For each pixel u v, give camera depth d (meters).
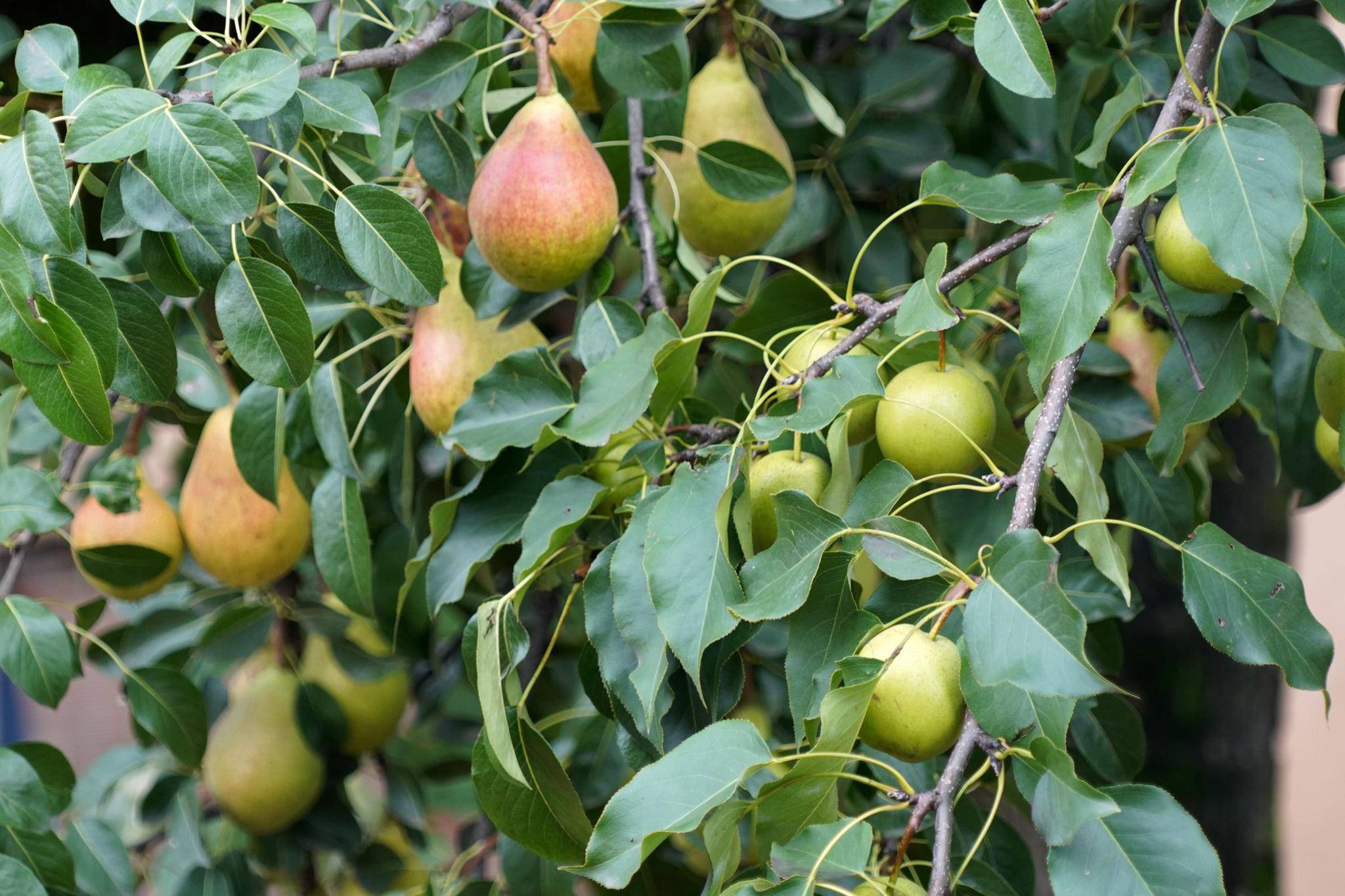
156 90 1.75
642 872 1.92
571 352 1.94
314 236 1.79
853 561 1.70
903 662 1.68
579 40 1.98
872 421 1.78
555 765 1.76
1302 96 2.11
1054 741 1.66
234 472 2.00
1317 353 1.95
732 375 2.09
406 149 2.00
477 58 1.88
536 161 1.84
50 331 1.70
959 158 2.13
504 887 1.99
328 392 1.95
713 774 1.66
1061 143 2.04
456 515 1.82
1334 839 3.11
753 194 1.95
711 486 1.71
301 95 1.80
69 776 1.95
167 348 1.78
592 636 1.74
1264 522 2.21
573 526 1.75
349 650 2.11
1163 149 1.70
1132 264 1.90
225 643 2.11
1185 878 1.63
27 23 2.10
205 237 1.76
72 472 2.00
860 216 2.17
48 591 3.25
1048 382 1.75
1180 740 2.22
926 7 1.82
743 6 2.09
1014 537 1.65
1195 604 1.69
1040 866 2.24
